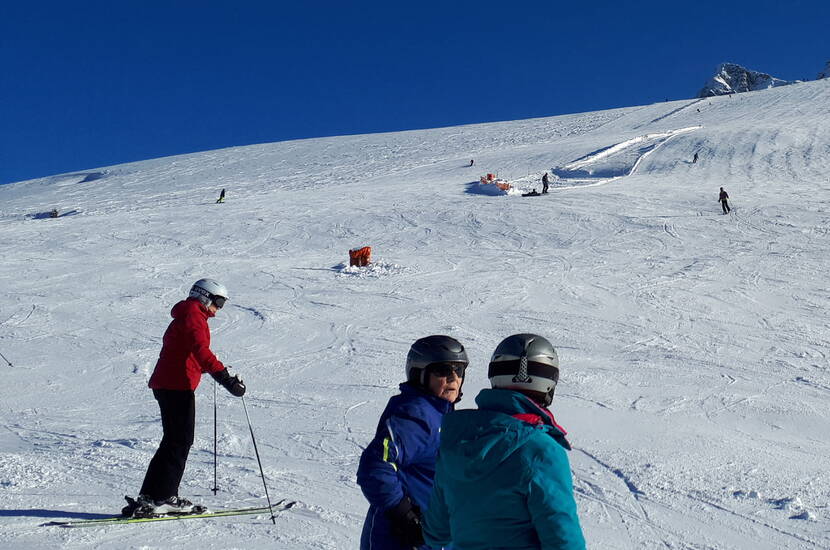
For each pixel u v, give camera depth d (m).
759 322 14.07
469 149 66.94
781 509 5.09
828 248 21.27
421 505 2.81
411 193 39.78
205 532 4.40
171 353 4.71
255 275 21.09
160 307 16.95
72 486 5.26
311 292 18.23
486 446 2.03
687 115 76.88
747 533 4.68
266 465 6.01
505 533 2.00
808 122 52.72
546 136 72.75
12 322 15.51
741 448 6.76
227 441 6.82
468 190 40.03
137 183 63.53
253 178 58.84
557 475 1.98
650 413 8.15
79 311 16.58
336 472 5.80
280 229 30.14
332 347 12.56
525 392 2.17
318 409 8.35
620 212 29.31
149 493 4.64
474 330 13.77
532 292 17.45
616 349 11.99
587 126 77.62
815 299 15.97
